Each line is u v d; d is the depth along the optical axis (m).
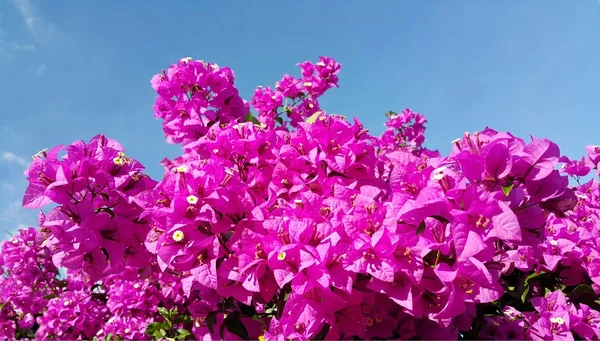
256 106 6.15
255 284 2.40
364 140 3.30
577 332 3.11
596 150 4.53
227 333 2.97
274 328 2.55
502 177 2.40
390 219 2.36
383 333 2.60
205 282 2.53
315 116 4.00
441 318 2.20
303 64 6.48
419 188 2.64
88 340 5.81
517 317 3.23
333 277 2.29
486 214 2.13
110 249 3.09
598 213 4.24
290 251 2.35
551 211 2.71
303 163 3.21
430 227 2.22
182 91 4.59
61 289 6.56
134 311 5.66
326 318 2.35
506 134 2.46
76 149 3.17
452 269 2.17
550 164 2.45
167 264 2.63
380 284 2.27
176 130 4.68
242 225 2.69
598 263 3.39
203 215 2.59
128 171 3.22
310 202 2.65
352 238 2.35
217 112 4.71
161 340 3.94
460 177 2.38
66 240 3.02
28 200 2.96
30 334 6.63
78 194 3.12
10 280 6.39
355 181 3.12
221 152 3.29
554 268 3.49
